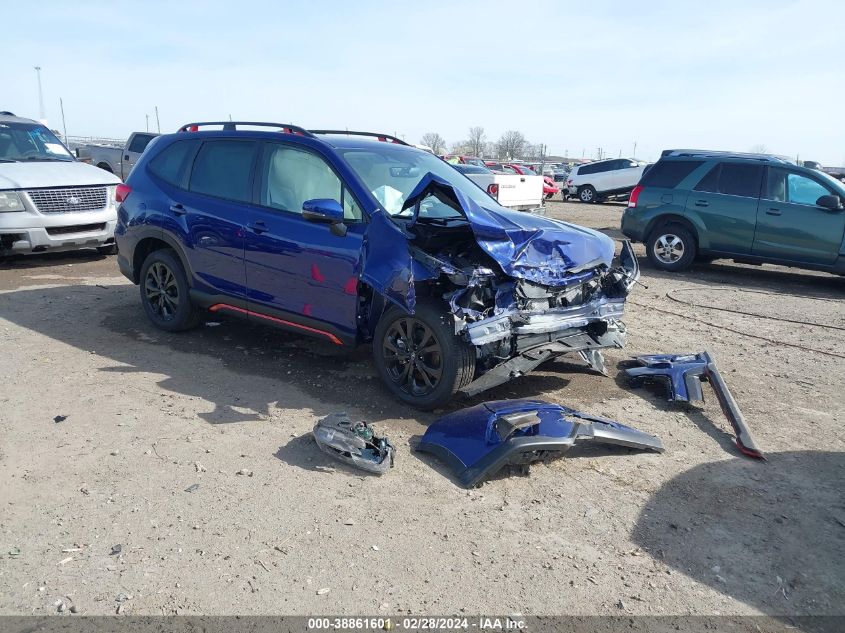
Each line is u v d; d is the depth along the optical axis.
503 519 3.34
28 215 8.60
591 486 3.71
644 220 11.08
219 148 5.70
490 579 2.88
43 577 2.77
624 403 4.93
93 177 9.37
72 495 3.38
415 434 4.24
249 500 3.40
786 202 9.91
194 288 5.75
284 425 4.29
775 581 2.95
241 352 5.73
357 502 3.43
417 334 4.52
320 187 4.95
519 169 32.97
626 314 7.78
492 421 3.93
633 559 3.07
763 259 10.23
